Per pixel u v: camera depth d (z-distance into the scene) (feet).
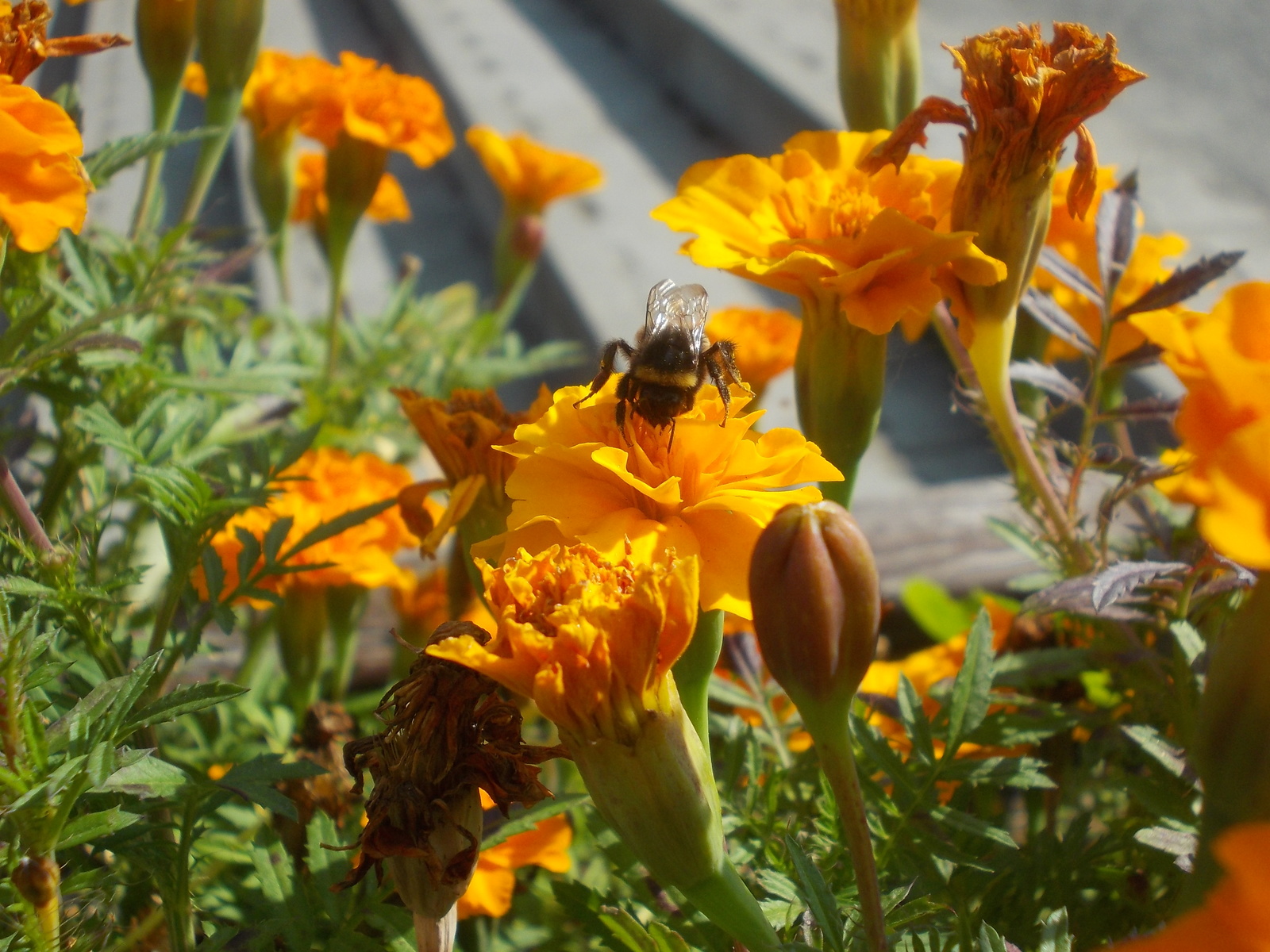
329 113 1.25
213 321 1.07
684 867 0.61
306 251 2.49
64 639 0.83
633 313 2.21
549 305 2.49
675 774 0.61
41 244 0.71
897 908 0.69
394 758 0.65
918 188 0.83
